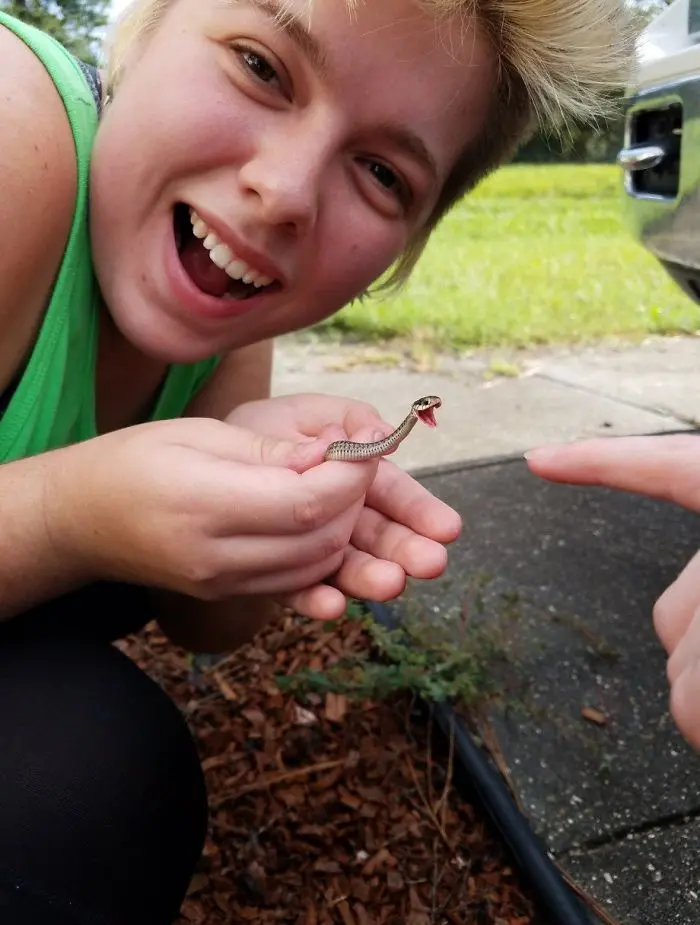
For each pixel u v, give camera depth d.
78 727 0.24
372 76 0.26
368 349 1.04
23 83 0.26
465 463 0.69
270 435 0.30
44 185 0.26
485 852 0.35
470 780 0.38
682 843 0.35
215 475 0.23
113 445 0.25
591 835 0.35
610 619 0.48
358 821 0.37
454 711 0.41
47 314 0.28
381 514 0.28
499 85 0.30
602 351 1.03
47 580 0.26
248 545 0.24
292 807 0.38
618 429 0.76
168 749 0.26
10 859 0.22
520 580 0.52
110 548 0.25
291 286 0.31
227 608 0.39
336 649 0.47
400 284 0.41
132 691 0.27
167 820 0.26
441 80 0.28
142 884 0.25
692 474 0.22
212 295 0.32
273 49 0.26
